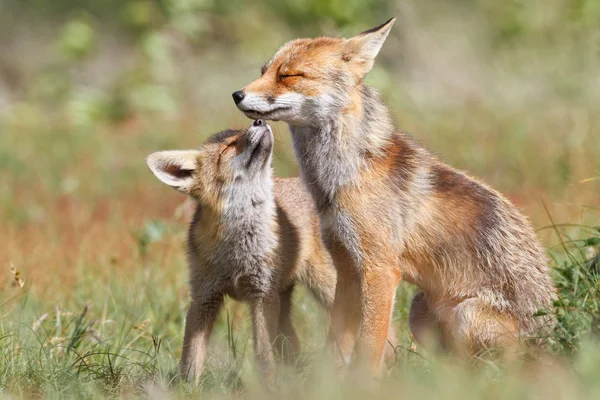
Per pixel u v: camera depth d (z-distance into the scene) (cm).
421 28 2836
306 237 1139
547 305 1027
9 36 3728
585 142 1859
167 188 2109
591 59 2366
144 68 3078
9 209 1988
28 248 1669
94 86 3409
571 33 2536
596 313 920
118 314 1210
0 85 3575
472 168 1938
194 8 3195
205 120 2595
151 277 1331
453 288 1032
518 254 1030
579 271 1044
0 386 935
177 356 1127
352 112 1007
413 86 2666
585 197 1586
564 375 834
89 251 1559
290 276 1123
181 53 3180
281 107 1003
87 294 1315
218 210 1088
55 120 2991
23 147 2600
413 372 907
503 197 1070
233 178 1084
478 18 2878
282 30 3088
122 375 975
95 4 3756
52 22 3841
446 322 1036
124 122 2919
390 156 1021
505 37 2770
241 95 1004
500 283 1018
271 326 1077
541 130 2083
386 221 998
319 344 1123
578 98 2223
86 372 994
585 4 2550
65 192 2141
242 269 1080
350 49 1022
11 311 1198
